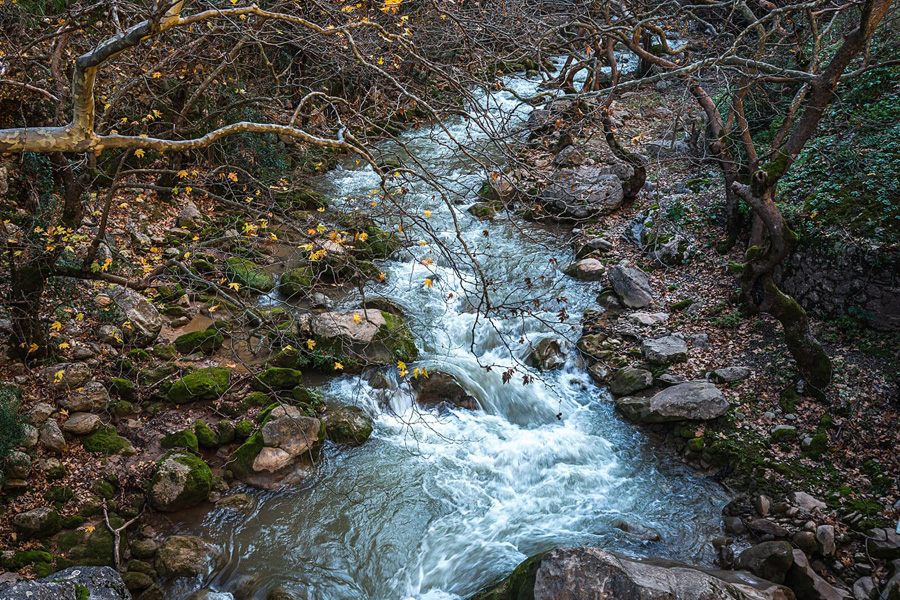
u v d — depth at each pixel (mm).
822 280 9336
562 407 9344
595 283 11445
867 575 6547
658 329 10172
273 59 13852
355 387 9172
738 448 8117
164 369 8617
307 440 7840
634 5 11172
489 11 10156
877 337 8797
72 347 8383
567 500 7840
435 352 10047
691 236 11750
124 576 6387
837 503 7262
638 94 17953
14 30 8688
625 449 8664
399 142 6527
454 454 8453
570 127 9273
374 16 9055
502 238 12617
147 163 11750
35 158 9398
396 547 7094
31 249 7207
